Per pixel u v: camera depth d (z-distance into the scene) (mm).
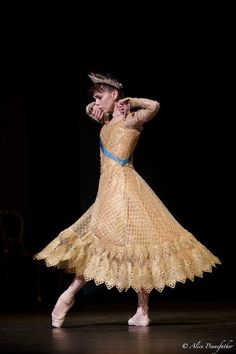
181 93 14242
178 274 6527
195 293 12844
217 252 14328
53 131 14109
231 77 13875
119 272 6527
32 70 14102
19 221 13391
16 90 14133
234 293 12531
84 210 14188
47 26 13930
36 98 14133
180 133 14391
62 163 14086
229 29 13578
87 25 13938
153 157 14469
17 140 14141
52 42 14000
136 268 6535
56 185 14070
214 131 14219
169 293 13055
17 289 13680
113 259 6570
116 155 6910
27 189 14141
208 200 14391
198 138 14328
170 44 14039
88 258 6594
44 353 5105
